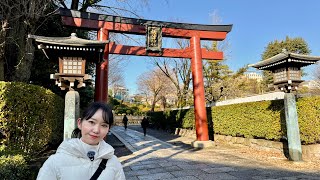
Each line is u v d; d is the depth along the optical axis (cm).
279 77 748
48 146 796
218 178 552
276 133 844
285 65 719
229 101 1473
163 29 1147
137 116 4112
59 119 877
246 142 1036
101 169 157
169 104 4297
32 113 611
